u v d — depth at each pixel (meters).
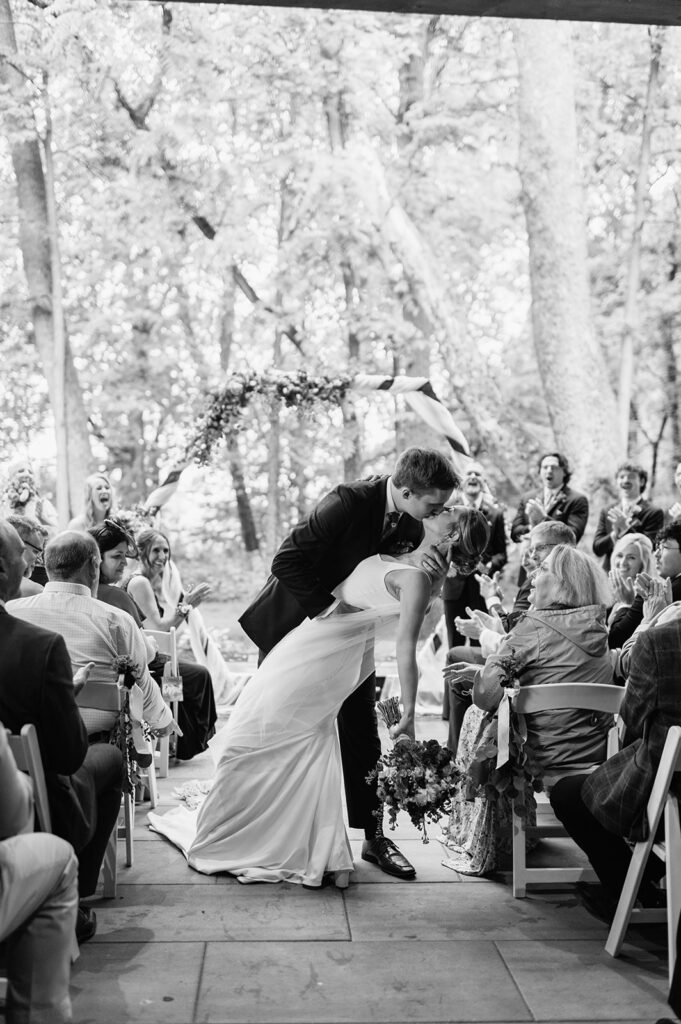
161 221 11.73
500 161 12.45
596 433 10.59
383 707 3.30
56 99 11.14
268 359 13.31
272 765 3.54
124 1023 2.50
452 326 11.37
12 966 2.21
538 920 3.19
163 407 13.41
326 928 3.11
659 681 2.78
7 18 10.57
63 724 2.54
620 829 2.88
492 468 13.16
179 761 5.21
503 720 3.31
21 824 2.14
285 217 12.35
